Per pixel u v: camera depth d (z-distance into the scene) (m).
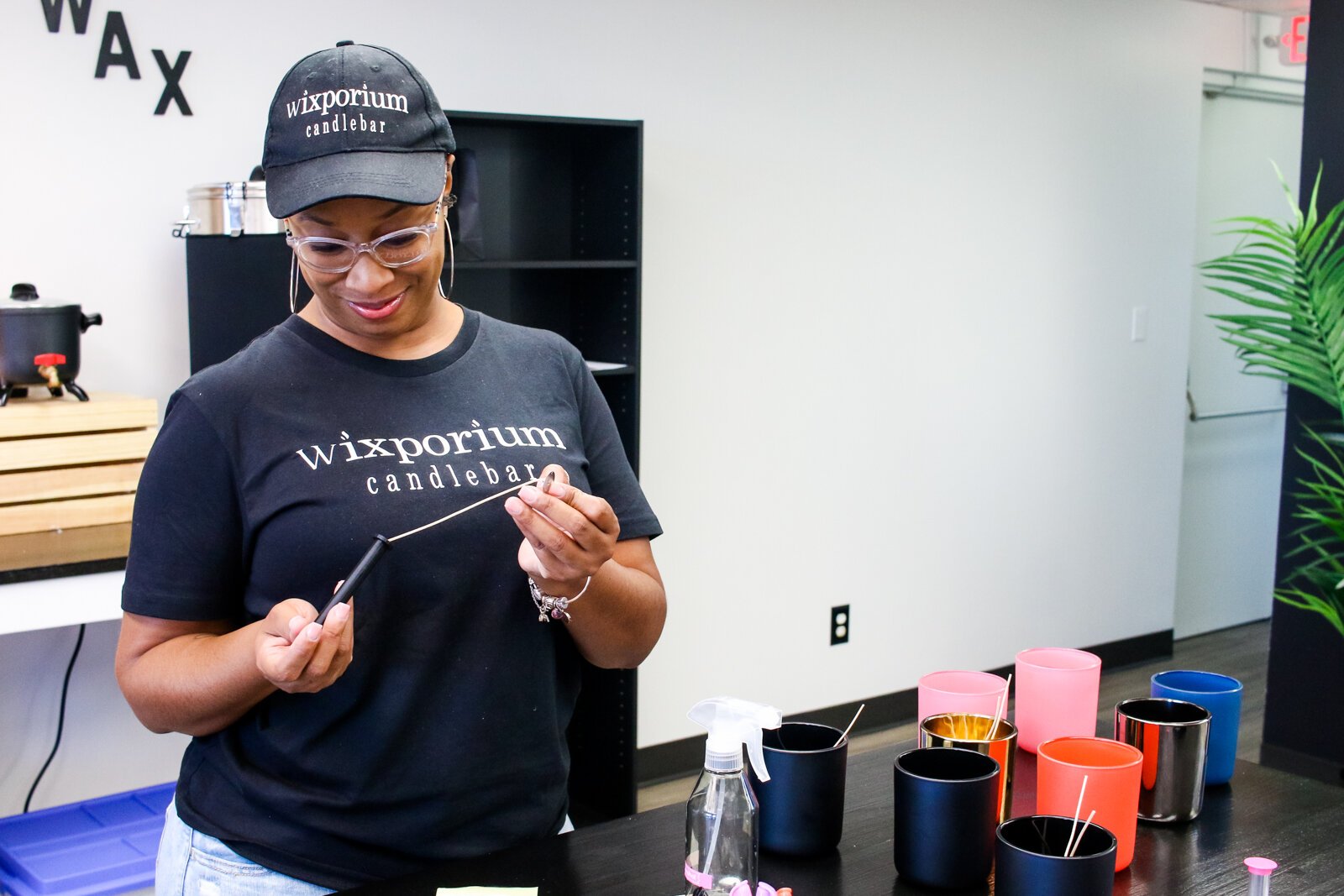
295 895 1.12
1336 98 3.31
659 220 3.28
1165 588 4.68
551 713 1.21
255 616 1.14
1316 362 2.99
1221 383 4.90
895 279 3.76
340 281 1.08
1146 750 1.10
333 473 1.12
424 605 1.13
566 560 1.03
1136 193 4.34
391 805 1.14
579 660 1.29
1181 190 4.48
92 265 2.53
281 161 1.04
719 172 3.38
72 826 2.15
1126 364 4.41
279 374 1.14
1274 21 4.66
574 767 3.21
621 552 1.29
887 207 3.72
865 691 3.88
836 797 1.05
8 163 2.42
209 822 1.14
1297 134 5.04
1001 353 4.05
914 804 0.98
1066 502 4.31
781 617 3.66
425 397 1.17
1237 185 4.84
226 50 2.64
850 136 3.61
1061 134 4.10
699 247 3.36
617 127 2.89
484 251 3.03
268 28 2.68
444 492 1.14
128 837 2.11
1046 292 4.14
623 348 2.99
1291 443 3.48
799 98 3.49
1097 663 1.25
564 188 3.13
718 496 3.48
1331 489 3.09
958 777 1.03
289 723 1.13
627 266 2.89
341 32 2.78
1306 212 3.40
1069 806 1.01
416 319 1.15
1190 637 4.99
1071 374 4.26
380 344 1.17
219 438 1.10
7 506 2.12
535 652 1.19
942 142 3.81
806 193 3.54
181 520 1.10
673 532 3.41
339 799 1.13
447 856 1.16
